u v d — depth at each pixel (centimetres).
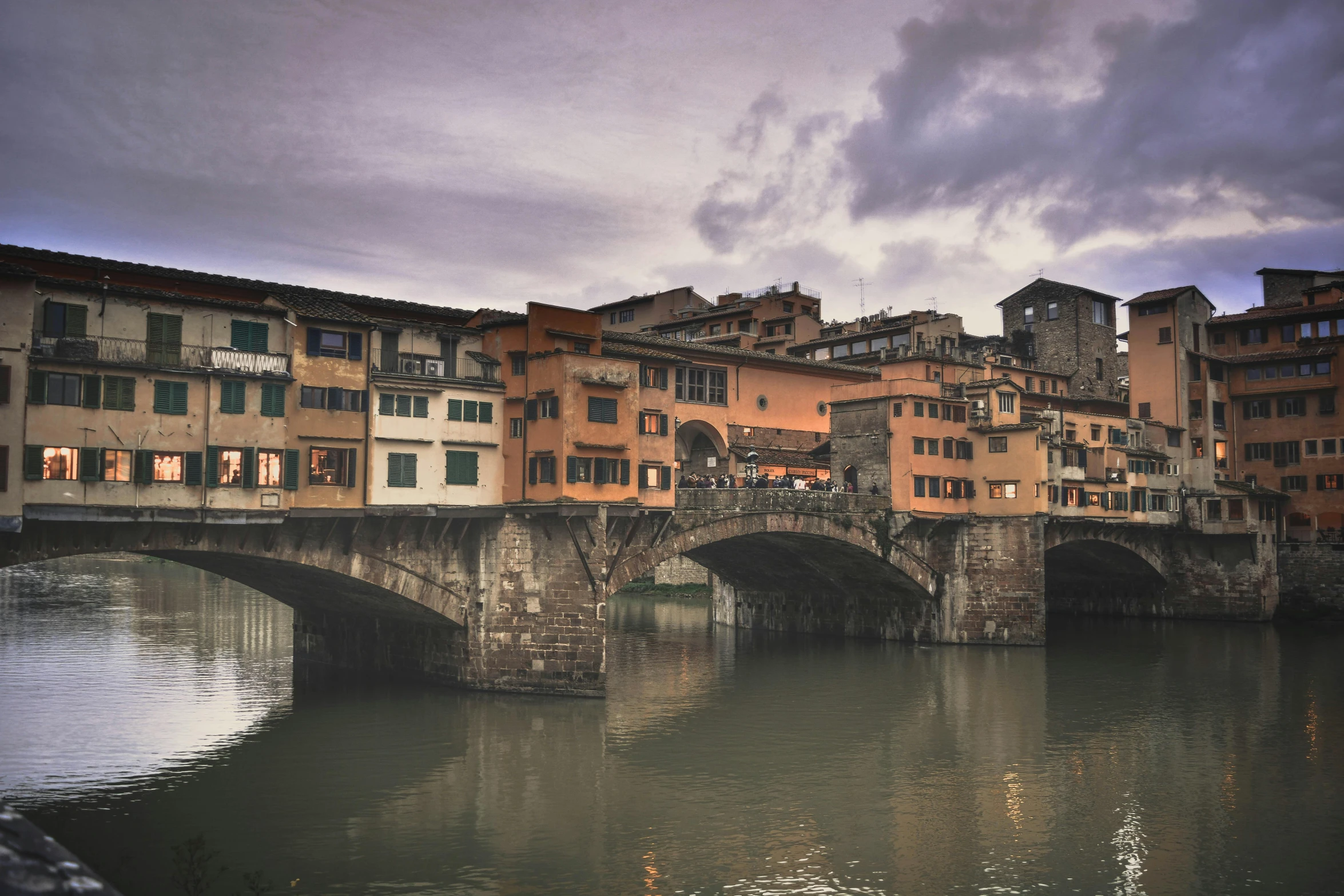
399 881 2858
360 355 4775
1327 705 5234
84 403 3953
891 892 2827
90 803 3462
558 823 3347
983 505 7219
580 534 5047
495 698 5072
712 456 7306
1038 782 3872
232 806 3462
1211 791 3759
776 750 4306
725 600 8800
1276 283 9881
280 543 4553
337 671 5922
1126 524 8094
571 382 5031
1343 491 8662
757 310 10512
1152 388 9038
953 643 7212
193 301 4269
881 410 7044
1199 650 7119
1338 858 3097
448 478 5012
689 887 2842
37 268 4369
